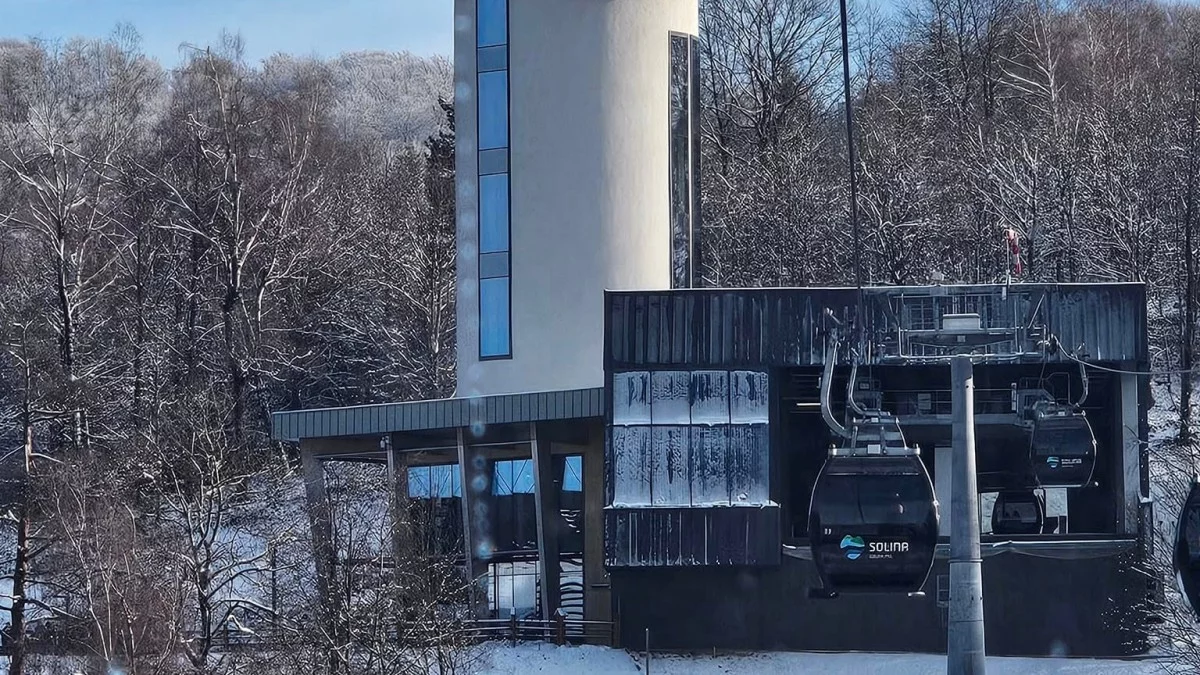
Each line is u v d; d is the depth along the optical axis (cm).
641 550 4125
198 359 7119
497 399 4397
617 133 5084
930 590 4209
